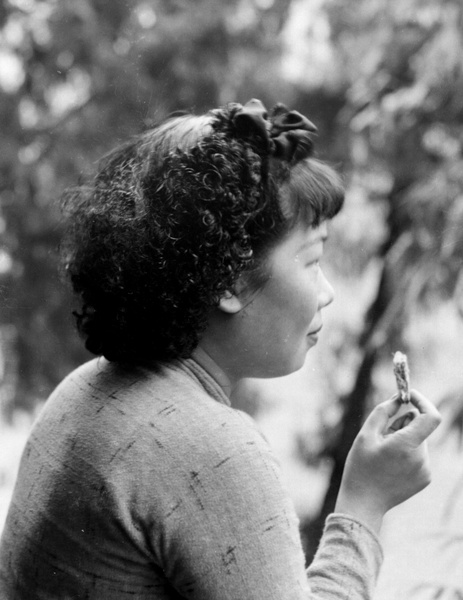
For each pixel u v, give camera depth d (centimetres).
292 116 97
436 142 274
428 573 166
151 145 96
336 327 296
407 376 97
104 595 87
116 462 86
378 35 280
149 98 349
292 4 366
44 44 358
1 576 96
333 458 290
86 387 96
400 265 262
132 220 90
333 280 299
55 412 97
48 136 350
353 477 96
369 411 283
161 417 87
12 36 360
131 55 357
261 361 95
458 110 262
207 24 359
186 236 88
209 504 82
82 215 96
